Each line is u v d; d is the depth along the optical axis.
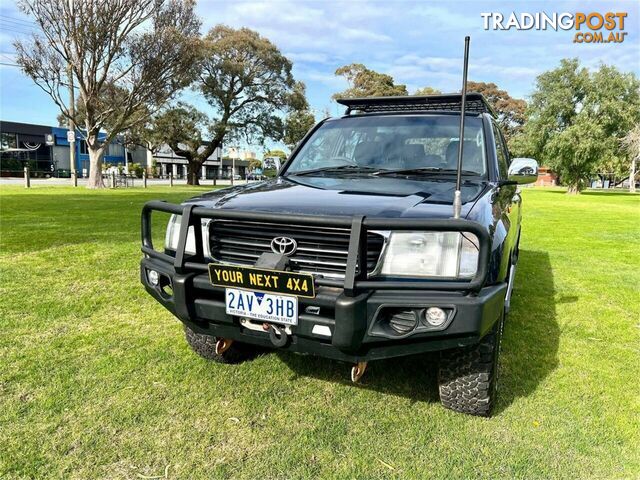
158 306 3.99
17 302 3.98
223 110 34.50
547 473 1.93
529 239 8.71
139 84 21.19
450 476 1.91
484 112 3.48
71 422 2.24
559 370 2.91
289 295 1.95
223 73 32.50
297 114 36.22
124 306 3.97
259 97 34.53
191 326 2.34
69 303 4.00
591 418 2.35
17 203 12.70
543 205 18.88
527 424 2.29
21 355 2.96
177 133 34.38
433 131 3.16
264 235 2.13
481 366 2.21
